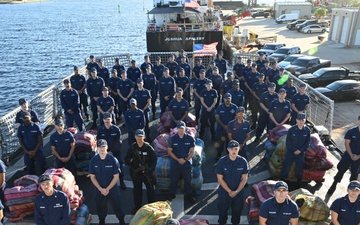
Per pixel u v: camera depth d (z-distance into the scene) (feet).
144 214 16.70
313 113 40.22
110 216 20.72
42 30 225.35
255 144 30.07
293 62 72.43
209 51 55.26
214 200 22.00
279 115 27.22
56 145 22.18
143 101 30.55
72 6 539.70
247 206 20.39
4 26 250.57
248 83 36.11
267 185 18.81
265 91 32.07
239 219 19.34
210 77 36.24
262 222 15.16
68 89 30.76
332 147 30.14
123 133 32.81
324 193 22.40
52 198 15.62
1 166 18.81
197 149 23.03
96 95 33.71
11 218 17.90
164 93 34.09
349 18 115.03
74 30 225.76
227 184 18.26
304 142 21.62
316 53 107.55
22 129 23.35
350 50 111.45
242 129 23.57
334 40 126.31
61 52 144.66
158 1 71.56
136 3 644.69
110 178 18.31
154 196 20.56
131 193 23.04
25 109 25.09
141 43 167.22
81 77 35.37
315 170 22.59
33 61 125.90
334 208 15.61
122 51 144.97
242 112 23.08
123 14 375.66
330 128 31.68
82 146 24.32
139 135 19.45
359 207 15.21
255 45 108.68
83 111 38.68
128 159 20.02
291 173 23.07
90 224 19.90
